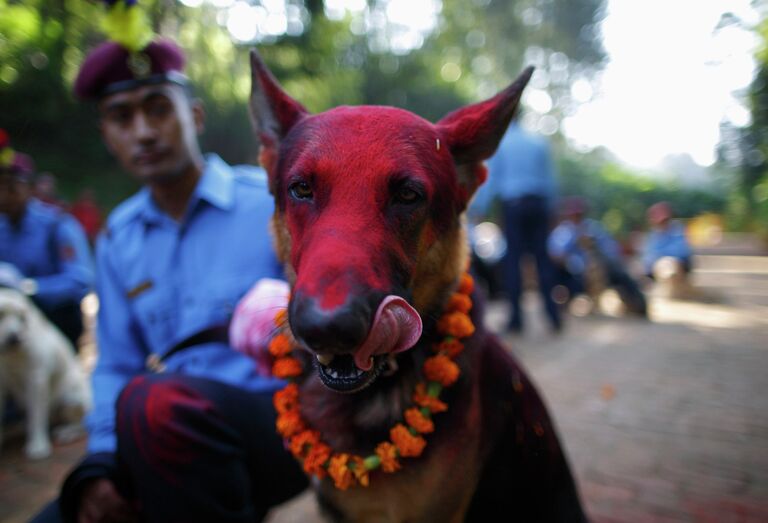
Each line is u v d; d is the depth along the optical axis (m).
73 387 4.31
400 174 1.42
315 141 1.48
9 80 5.65
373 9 26.89
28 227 4.55
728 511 2.77
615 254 8.88
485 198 6.83
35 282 4.50
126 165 2.39
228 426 1.85
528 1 31.64
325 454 1.69
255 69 1.83
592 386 4.75
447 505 1.71
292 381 1.81
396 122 1.51
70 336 4.75
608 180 31.95
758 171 14.23
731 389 4.59
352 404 1.70
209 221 2.38
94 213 11.41
